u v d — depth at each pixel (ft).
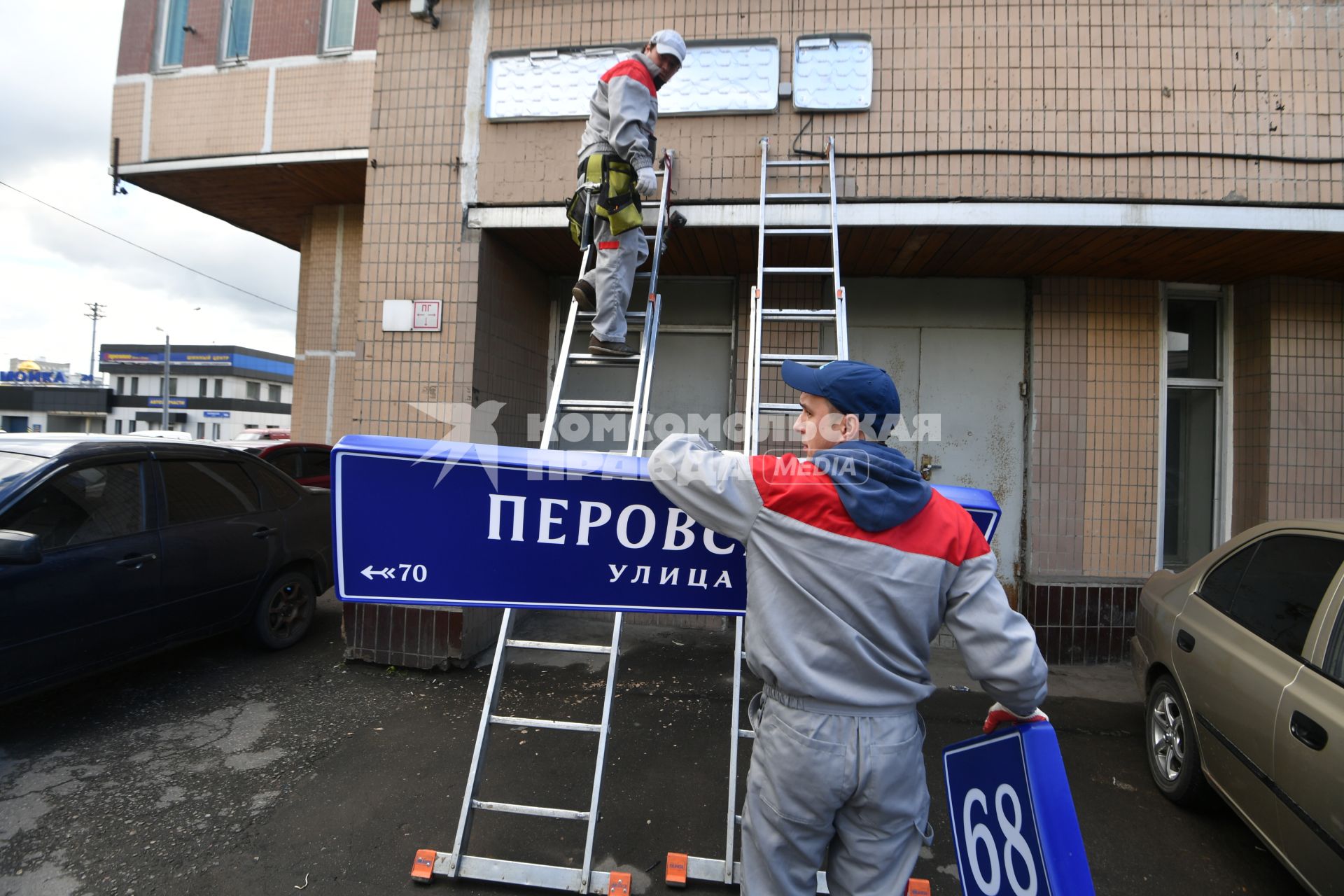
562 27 14.85
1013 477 17.03
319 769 10.68
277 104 25.59
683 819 9.63
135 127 26.91
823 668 5.03
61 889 7.98
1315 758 7.06
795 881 5.32
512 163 14.96
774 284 17.49
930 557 4.95
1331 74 13.61
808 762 5.01
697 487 5.33
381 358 15.25
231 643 16.22
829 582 4.96
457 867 8.14
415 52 15.38
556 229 14.88
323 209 29.68
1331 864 6.81
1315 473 15.67
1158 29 13.76
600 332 10.45
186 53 26.61
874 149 14.06
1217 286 16.92
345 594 7.06
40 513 11.09
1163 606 10.92
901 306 17.43
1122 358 16.61
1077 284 16.69
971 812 5.75
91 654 11.49
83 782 10.16
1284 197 13.44
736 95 14.33
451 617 14.64
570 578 7.13
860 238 14.64
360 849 8.82
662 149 14.44
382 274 15.31
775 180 14.21
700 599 7.20
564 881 8.01
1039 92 13.83
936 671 15.51
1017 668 4.71
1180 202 13.30
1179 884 8.60
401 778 10.46
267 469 16.25
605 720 8.13
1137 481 16.44
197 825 9.21
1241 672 8.59
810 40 14.16
